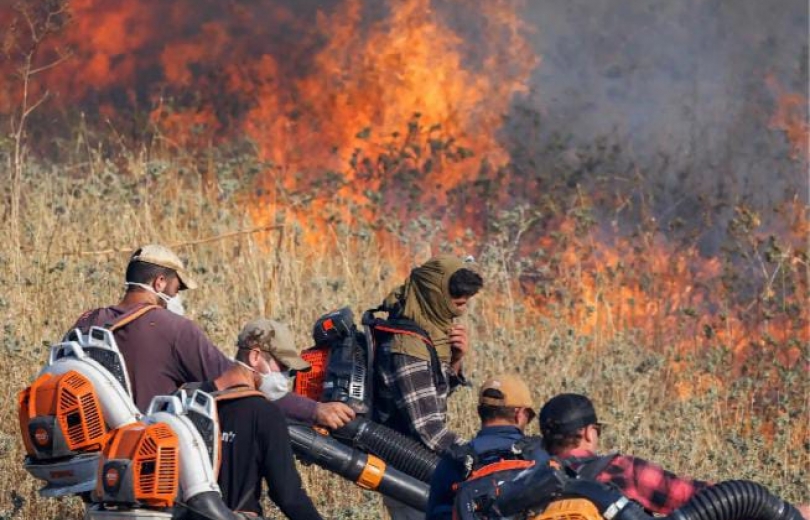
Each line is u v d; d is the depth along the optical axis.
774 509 15.55
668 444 28.77
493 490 16.31
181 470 17.27
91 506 17.66
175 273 20.42
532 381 31.45
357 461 21.09
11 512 24.08
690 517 15.46
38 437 18.12
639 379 33.03
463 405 28.94
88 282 31.39
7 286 30.41
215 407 17.78
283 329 19.28
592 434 17.05
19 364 27.02
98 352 18.69
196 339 19.64
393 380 21.83
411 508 21.78
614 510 15.43
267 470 18.33
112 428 18.30
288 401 21.14
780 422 30.80
